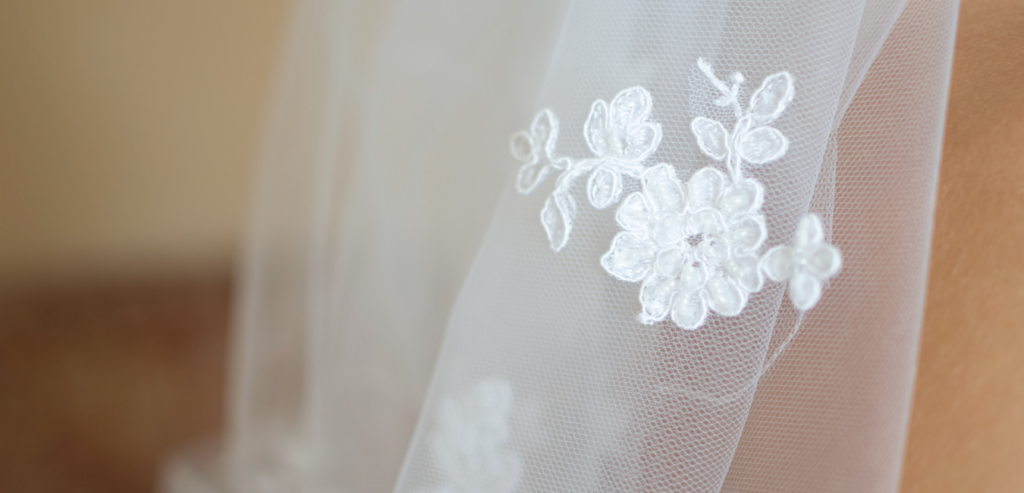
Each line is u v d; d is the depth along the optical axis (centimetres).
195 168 140
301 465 47
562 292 34
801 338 32
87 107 129
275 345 48
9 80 122
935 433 34
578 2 35
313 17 45
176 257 144
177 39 130
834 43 32
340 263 44
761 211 32
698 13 32
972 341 33
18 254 131
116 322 124
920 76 32
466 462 35
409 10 42
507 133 41
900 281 31
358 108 44
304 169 46
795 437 32
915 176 32
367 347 44
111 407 106
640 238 32
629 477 33
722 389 32
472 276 36
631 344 33
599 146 33
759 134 31
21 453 97
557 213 34
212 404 108
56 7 121
